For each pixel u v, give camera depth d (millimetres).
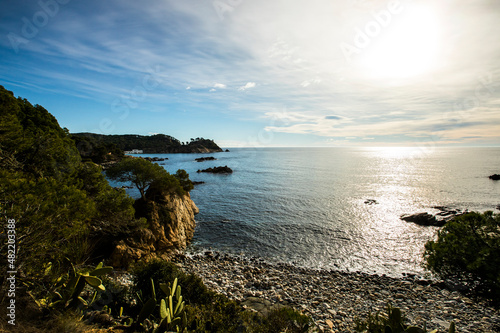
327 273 21062
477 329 12797
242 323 8258
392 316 7484
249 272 20797
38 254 7117
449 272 11547
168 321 6473
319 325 12508
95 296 7594
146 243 22438
